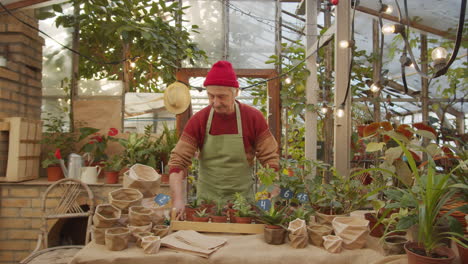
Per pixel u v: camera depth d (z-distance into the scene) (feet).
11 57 12.91
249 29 17.47
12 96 12.57
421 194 4.25
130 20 14.56
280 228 5.09
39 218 11.68
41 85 14.40
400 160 5.90
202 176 7.51
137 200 5.55
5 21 12.84
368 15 12.35
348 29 9.32
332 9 15.65
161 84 19.57
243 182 7.30
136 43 15.29
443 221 4.61
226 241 5.08
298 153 17.38
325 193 6.22
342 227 4.93
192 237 5.06
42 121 13.08
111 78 18.02
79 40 15.61
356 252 4.77
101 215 5.17
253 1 17.52
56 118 13.93
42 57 14.42
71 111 14.67
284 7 18.84
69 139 13.52
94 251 4.69
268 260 4.59
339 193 6.23
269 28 17.46
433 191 4.11
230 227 5.51
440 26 10.63
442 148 5.88
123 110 15.20
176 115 15.49
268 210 5.47
